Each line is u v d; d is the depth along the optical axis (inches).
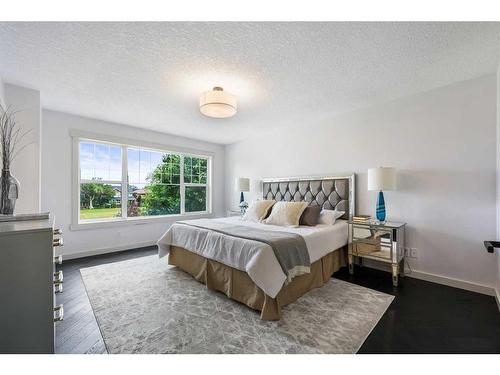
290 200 158.1
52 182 132.4
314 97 111.7
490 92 89.6
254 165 193.5
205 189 216.8
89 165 149.4
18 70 85.7
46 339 44.4
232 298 84.8
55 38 67.2
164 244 119.4
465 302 83.2
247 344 61.0
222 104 92.0
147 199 177.8
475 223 92.6
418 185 106.8
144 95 108.9
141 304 82.9
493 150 89.0
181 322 71.4
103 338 63.7
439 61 80.6
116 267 122.3
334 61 80.2
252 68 84.6
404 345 60.4
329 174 141.8
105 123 150.9
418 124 107.0
